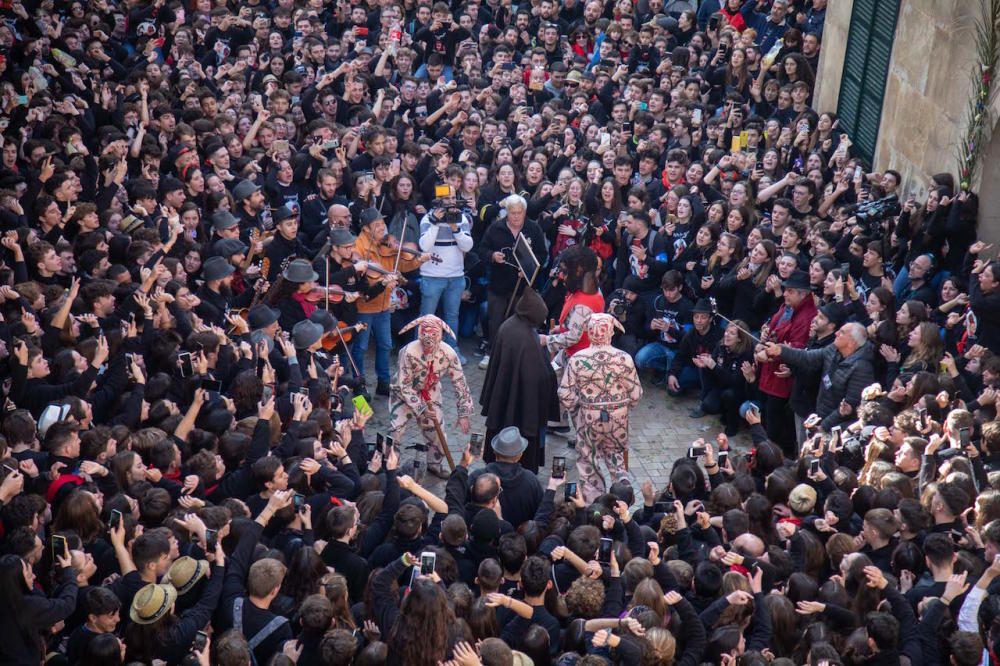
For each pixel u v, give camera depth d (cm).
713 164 1374
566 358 1068
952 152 1154
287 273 1070
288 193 1318
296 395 858
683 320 1189
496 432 1002
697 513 744
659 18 1831
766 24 1730
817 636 612
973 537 699
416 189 1359
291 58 1708
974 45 1101
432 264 1222
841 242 1154
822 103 1580
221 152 1284
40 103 1340
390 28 1753
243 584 634
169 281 981
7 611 560
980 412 873
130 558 639
